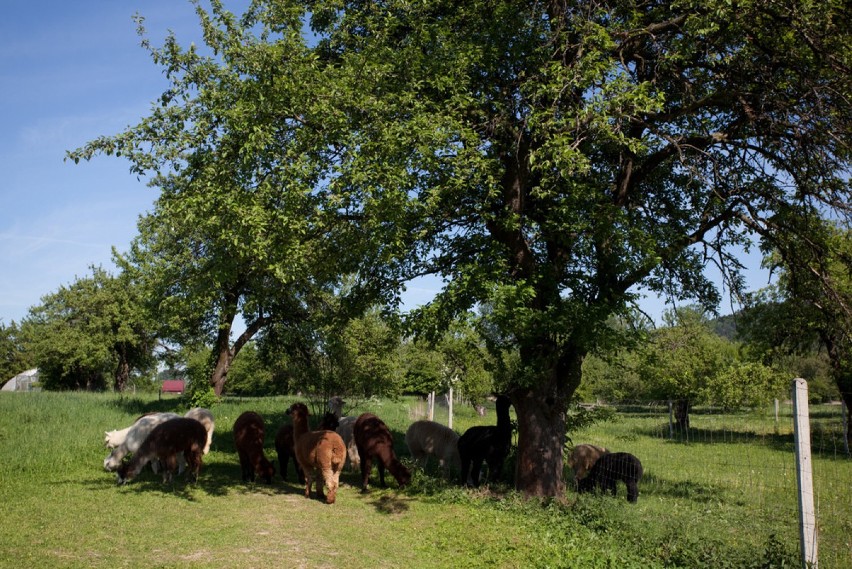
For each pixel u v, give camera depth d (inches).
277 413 895.7
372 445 443.2
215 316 877.2
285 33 378.6
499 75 427.5
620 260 378.6
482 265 390.3
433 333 393.4
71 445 533.0
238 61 365.1
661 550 277.1
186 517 339.3
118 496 379.6
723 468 483.2
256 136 352.8
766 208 416.8
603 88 354.3
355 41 426.0
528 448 424.8
